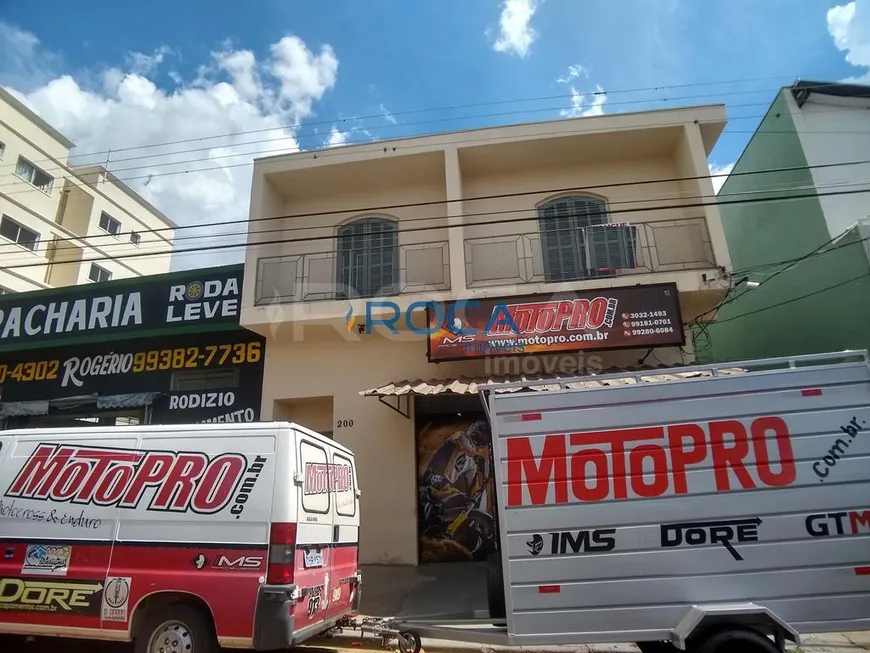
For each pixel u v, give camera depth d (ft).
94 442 16.33
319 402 36.58
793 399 14.06
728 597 13.05
